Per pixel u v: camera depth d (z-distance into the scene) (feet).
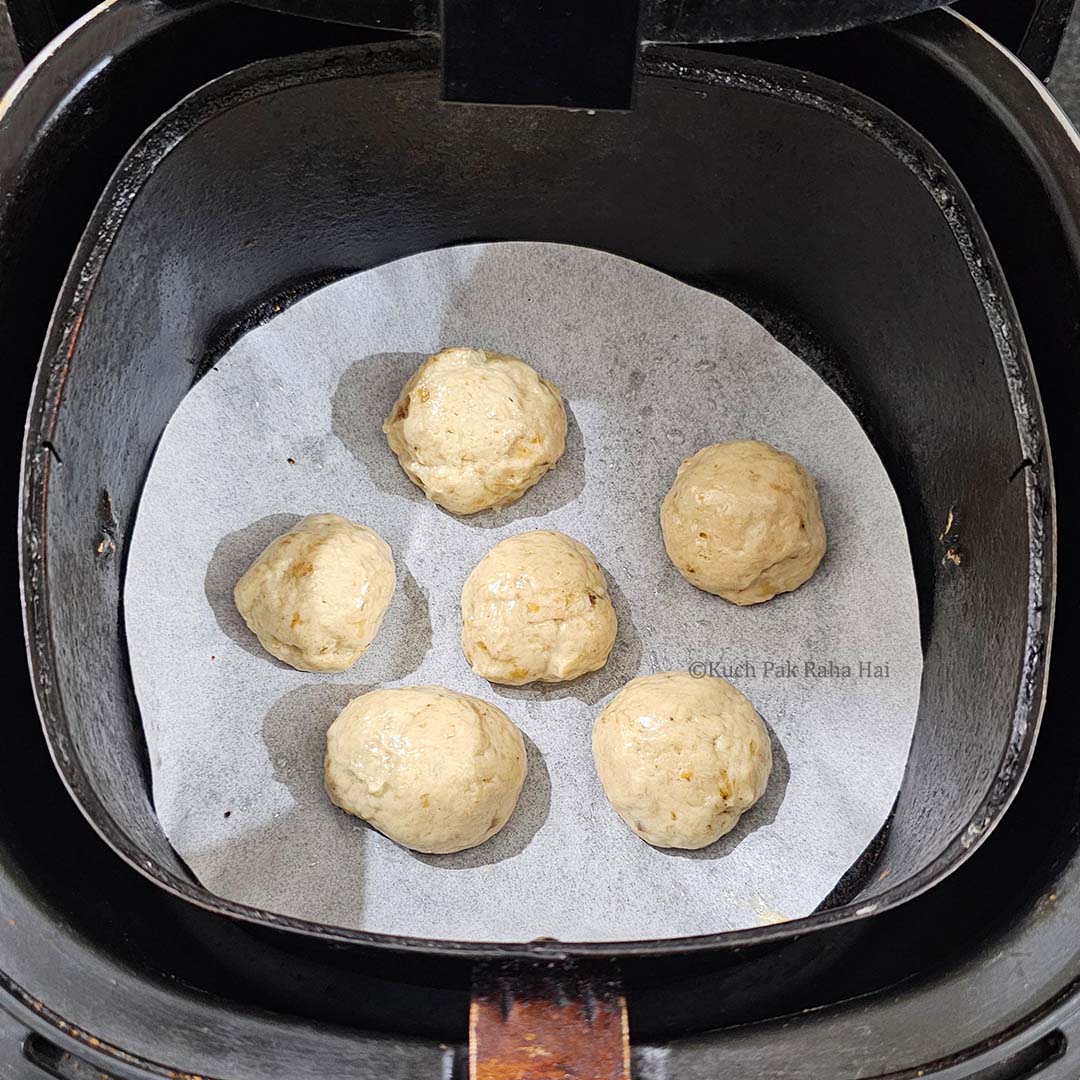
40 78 1.16
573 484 1.37
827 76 1.26
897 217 1.22
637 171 1.31
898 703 1.27
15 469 1.18
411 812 1.21
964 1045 1.02
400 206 1.35
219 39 1.21
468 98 1.08
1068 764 1.11
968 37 1.18
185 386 1.35
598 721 1.28
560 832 1.26
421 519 1.36
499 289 1.39
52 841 1.10
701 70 1.20
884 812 1.24
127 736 1.22
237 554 1.31
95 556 1.21
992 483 1.16
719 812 1.22
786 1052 1.02
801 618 1.32
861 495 1.33
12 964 1.03
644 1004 1.08
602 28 1.04
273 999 1.07
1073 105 1.40
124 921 1.09
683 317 1.38
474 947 0.98
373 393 1.37
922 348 1.26
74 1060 1.03
